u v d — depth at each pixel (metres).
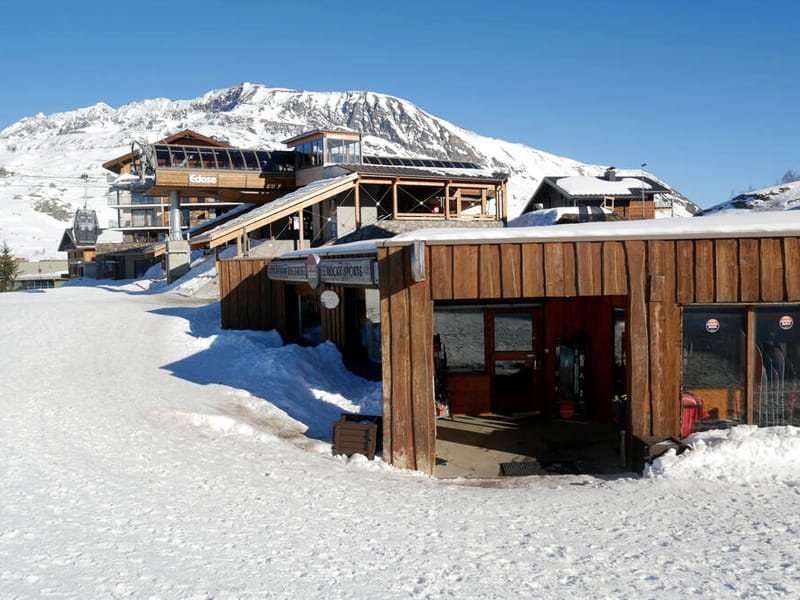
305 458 9.77
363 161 41.31
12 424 9.61
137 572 4.97
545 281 9.81
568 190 57.84
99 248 63.66
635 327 9.80
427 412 9.98
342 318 17.17
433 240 9.79
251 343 18.00
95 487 7.12
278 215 33.16
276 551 5.77
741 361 10.09
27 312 23.42
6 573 4.69
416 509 7.55
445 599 4.88
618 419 12.25
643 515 7.25
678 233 9.67
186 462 8.63
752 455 8.90
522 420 13.42
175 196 42.72
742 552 5.95
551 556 5.93
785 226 9.66
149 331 19.62
